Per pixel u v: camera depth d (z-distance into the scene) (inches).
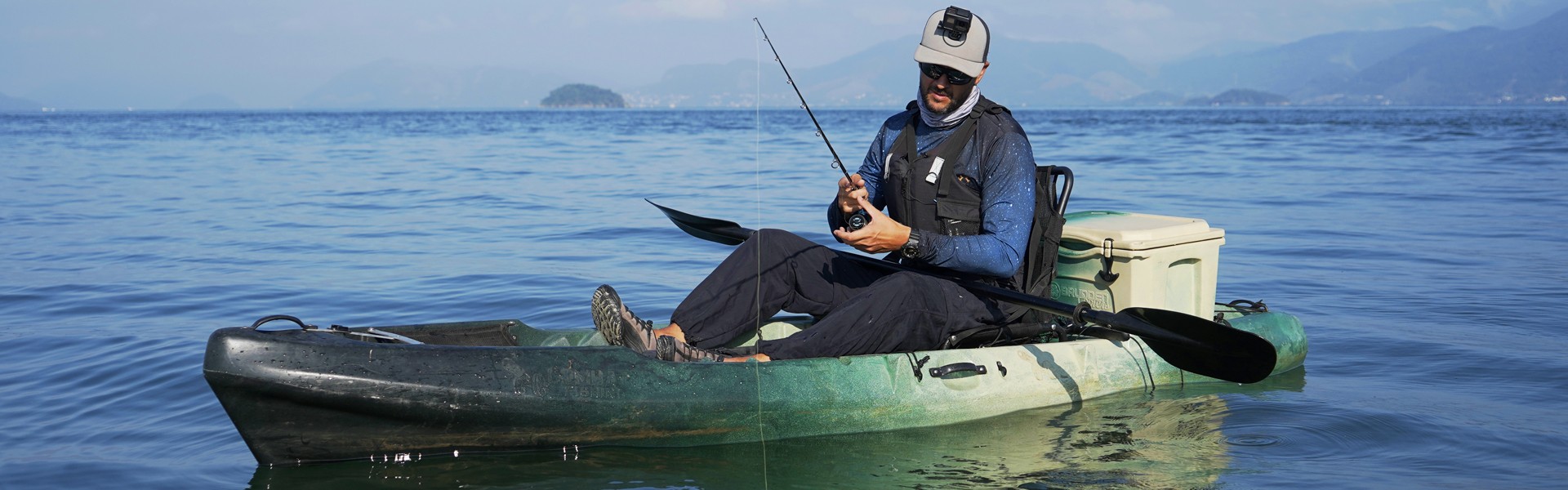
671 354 151.4
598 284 293.3
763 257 162.9
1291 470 139.6
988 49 160.7
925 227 163.2
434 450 141.5
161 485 136.1
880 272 168.6
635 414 143.3
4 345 221.3
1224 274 309.1
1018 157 159.3
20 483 138.6
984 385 162.9
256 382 128.9
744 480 135.6
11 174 773.3
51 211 506.0
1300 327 199.9
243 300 275.0
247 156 1035.3
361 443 138.5
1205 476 137.3
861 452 146.9
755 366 150.3
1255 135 1512.1
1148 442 151.8
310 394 130.6
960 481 135.2
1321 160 853.2
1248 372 155.3
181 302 271.7
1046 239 168.1
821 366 153.9
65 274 315.6
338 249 368.2
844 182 154.8
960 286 163.8
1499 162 816.9
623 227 423.2
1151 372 179.9
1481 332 228.1
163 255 357.1
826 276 165.3
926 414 158.6
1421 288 282.5
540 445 143.9
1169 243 171.9
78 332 233.1
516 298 275.3
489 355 139.3
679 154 997.2
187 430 161.3
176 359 205.2
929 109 162.7
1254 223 428.8
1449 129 1750.7
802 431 152.6
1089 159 885.2
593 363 143.2
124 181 695.1
